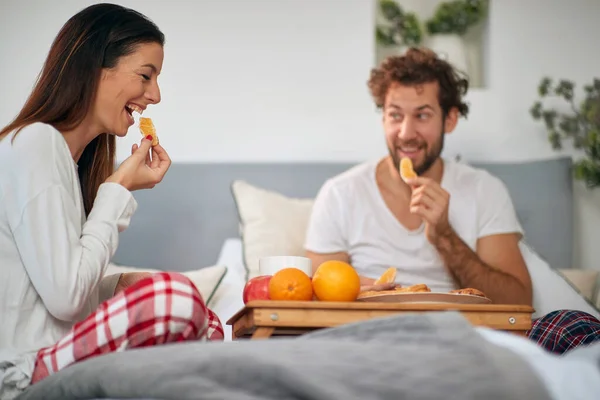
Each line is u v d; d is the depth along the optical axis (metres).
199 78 3.64
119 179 1.91
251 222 3.19
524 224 3.42
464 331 1.24
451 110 3.28
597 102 3.56
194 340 1.63
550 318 2.28
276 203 3.24
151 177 1.98
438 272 3.06
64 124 1.91
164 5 3.66
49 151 1.79
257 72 3.66
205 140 3.62
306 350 1.23
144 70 1.97
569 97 3.60
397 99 3.17
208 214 3.43
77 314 1.76
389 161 3.23
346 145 3.64
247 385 1.20
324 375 1.15
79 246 1.76
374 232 3.12
